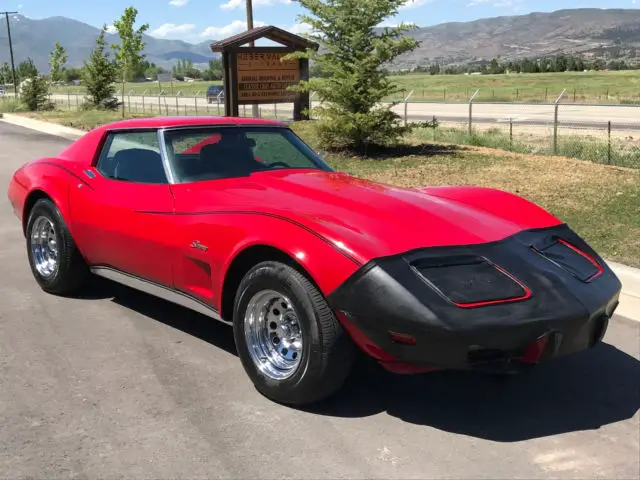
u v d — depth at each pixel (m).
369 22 13.17
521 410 3.42
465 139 16.09
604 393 3.63
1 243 7.21
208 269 3.82
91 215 4.64
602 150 14.19
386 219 3.39
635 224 7.14
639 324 4.70
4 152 16.45
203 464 2.90
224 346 4.28
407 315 2.89
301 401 3.33
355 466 2.88
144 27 35.47
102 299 5.22
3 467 2.86
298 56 14.07
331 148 13.91
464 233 3.42
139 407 3.43
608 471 2.84
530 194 8.91
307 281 3.21
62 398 3.54
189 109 37.97
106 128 4.91
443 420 3.30
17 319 4.76
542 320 2.97
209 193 3.93
